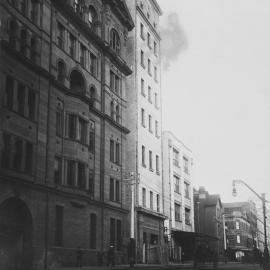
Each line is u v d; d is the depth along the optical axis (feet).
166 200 228.84
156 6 227.20
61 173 123.34
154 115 210.59
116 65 171.32
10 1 108.99
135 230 172.96
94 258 137.90
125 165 171.01
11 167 102.94
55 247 117.19
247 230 403.95
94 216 144.25
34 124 113.50
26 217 109.19
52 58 124.98
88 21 150.92
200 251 147.84
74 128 130.62
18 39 110.42
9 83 107.14
